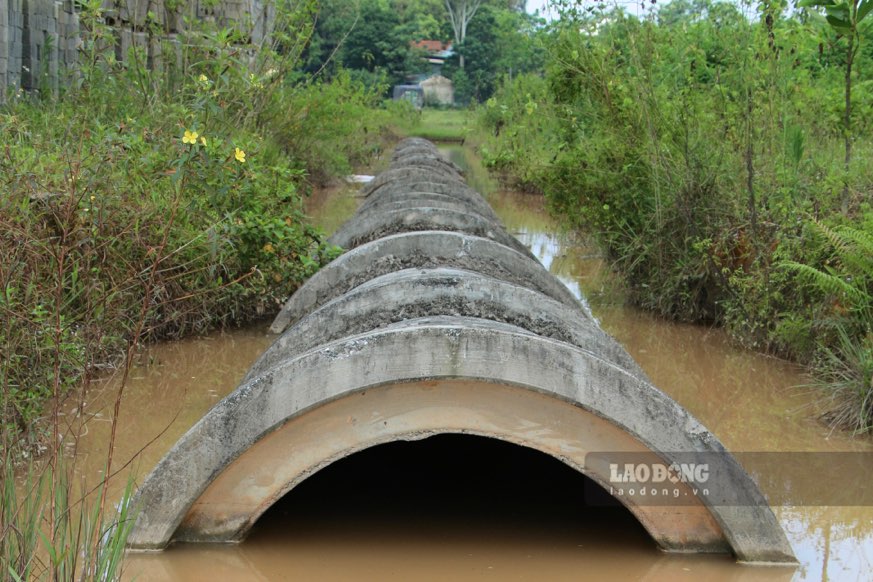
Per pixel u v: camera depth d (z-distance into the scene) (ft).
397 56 187.83
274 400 14.01
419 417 14.05
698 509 14.57
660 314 31.17
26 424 17.31
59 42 43.24
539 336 14.62
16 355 16.88
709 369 25.75
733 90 30.45
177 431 19.84
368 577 13.96
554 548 14.96
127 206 22.70
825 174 28.84
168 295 24.70
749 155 27.07
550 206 36.01
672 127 30.68
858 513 17.20
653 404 14.06
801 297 25.99
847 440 20.84
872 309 24.04
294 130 55.26
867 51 38.11
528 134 56.59
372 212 31.24
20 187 20.27
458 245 23.30
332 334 16.90
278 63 41.91
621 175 32.12
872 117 33.30
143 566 14.03
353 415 14.08
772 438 20.92
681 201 30.22
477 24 188.96
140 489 14.29
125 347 22.76
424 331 13.80
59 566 11.78
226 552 14.43
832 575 14.38
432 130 132.77
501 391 14.01
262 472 14.35
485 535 15.47
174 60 36.83
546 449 14.21
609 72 32.48
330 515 16.17
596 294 33.71
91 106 32.14
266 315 28.86
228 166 18.99
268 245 27.09
